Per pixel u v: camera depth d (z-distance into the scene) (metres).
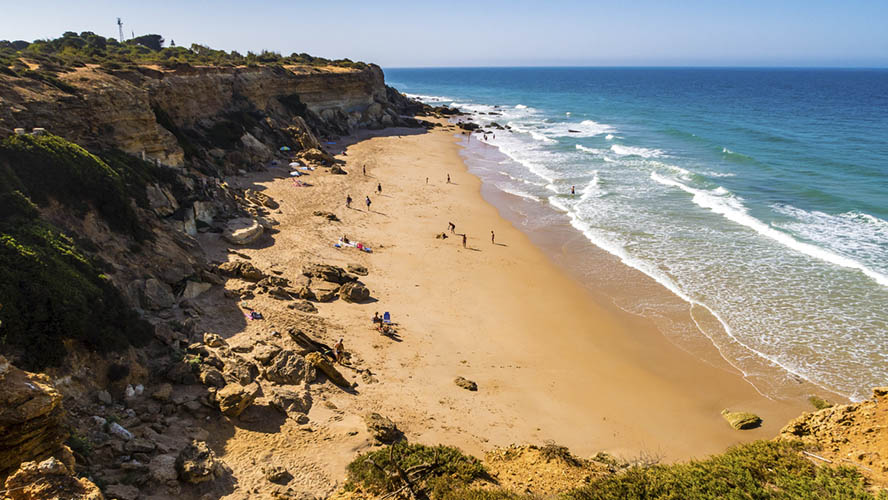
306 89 82.62
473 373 24.36
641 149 74.88
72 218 23.86
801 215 44.00
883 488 12.09
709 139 80.12
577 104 152.75
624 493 13.52
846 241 38.16
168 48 84.44
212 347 21.80
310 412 19.09
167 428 16.70
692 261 36.31
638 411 22.41
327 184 52.97
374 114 96.94
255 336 23.50
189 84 53.00
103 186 25.88
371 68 105.25
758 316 29.08
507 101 169.12
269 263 32.28
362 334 26.20
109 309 19.86
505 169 65.44
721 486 13.12
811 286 31.94
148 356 19.88
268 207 43.31
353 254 36.38
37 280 17.88
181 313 23.98
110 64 46.94
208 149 50.84
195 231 33.72
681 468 14.50
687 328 28.48
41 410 12.12
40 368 15.95
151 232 27.61
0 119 25.39
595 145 80.19
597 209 48.12
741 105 140.12
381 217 45.16
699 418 21.98
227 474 15.16
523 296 32.56
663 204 49.00
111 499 12.62
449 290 32.78
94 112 31.92
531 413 21.78
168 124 45.00
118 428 15.55
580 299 32.09
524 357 26.14
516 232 43.50
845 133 84.19
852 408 15.17
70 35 84.94
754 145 74.62
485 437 19.67
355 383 21.94
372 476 15.33
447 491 14.28
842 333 27.05
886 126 93.00
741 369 24.92
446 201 51.34
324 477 15.73
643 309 30.67
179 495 13.89
